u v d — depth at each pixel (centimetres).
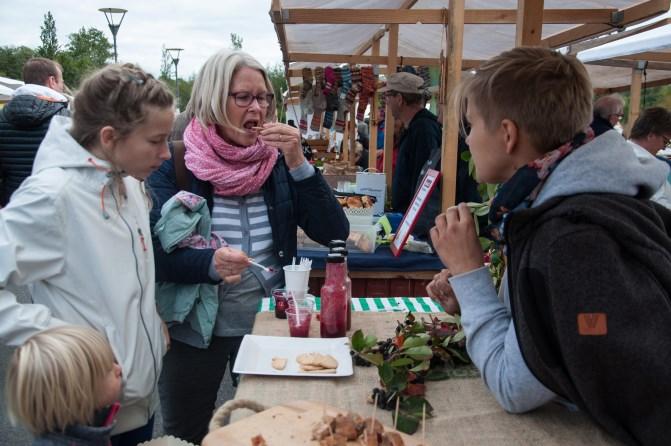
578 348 93
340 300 160
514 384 108
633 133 431
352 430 105
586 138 108
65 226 138
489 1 429
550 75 104
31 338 124
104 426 130
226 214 200
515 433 111
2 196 343
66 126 150
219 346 198
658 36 471
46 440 124
